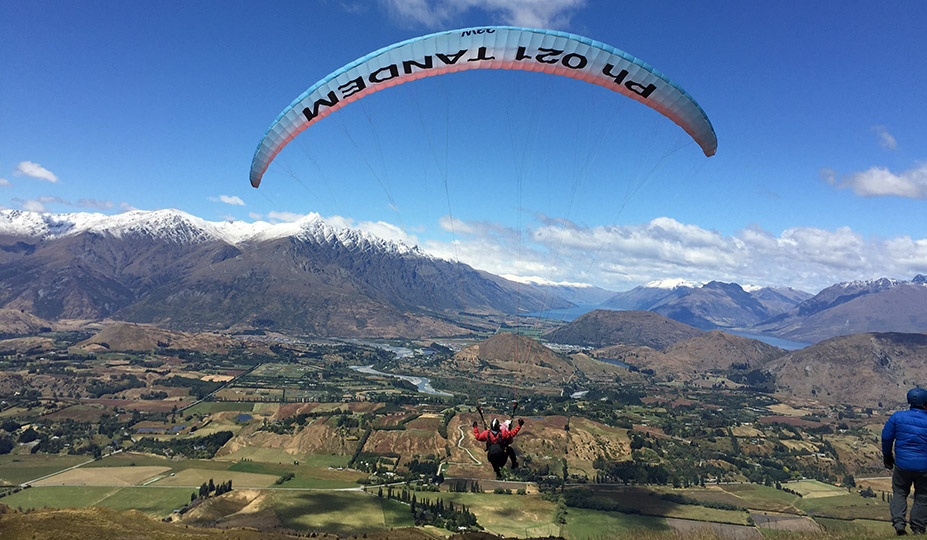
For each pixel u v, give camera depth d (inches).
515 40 806.5
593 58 825.5
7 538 700.7
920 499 424.2
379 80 869.2
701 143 914.7
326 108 907.4
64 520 771.4
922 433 422.6
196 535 796.0
